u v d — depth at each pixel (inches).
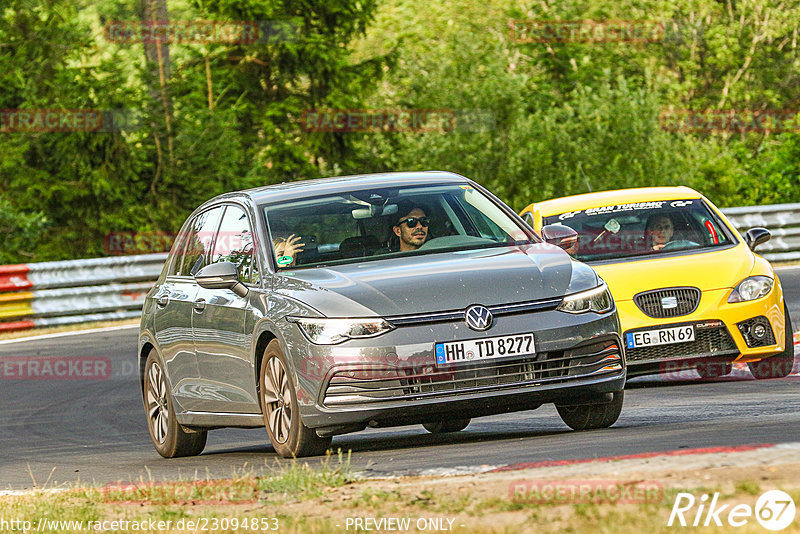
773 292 1488.7
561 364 1011.3
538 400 1003.9
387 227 1133.1
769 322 1469.0
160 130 4192.9
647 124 4281.5
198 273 1158.3
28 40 4315.9
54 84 4163.4
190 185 4195.4
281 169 4569.4
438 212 1155.3
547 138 4244.6
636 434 994.7
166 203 4178.2
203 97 4320.9
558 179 4215.1
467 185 1211.2
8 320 2881.4
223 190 4269.2
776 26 6107.3
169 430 1291.8
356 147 4697.3
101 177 4099.4
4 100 4271.7
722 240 1590.8
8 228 4025.6
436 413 988.6
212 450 1363.2
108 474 1173.1
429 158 4335.6
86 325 2896.2
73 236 4168.3
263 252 1127.0
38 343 2568.9
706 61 6225.4
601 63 5329.7
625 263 1524.4
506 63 4458.7
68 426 1642.5
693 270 1485.0
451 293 1007.6
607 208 1652.3
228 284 1119.6
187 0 4621.1
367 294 1011.9
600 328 1023.0
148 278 3068.4
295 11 4694.9
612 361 1029.8
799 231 3324.3
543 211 1668.3
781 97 6181.1
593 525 621.9
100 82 4168.3
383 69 4781.0
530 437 1072.2
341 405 989.2
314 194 1185.4
